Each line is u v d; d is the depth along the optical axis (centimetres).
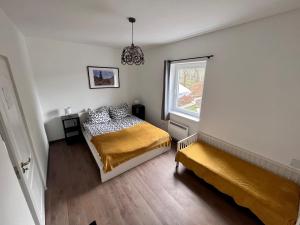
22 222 84
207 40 251
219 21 196
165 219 173
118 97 427
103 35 269
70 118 334
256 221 171
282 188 174
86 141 340
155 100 400
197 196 204
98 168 259
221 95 246
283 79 178
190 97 324
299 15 158
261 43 190
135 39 295
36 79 303
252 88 207
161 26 218
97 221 169
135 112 430
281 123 188
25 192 126
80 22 207
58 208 184
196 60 272
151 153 283
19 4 153
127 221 170
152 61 383
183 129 324
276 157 199
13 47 188
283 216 144
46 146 292
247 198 170
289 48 169
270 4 150
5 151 86
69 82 342
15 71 177
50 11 171
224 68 234
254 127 214
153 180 233
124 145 255
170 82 344
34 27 226
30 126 194
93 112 366
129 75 431
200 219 173
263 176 193
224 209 186
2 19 160
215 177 200
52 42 304
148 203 193
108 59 384
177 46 310
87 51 349
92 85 373
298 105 171
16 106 160
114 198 199
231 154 242
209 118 271
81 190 212
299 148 178
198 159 228
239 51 212
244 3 149
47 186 218
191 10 166
